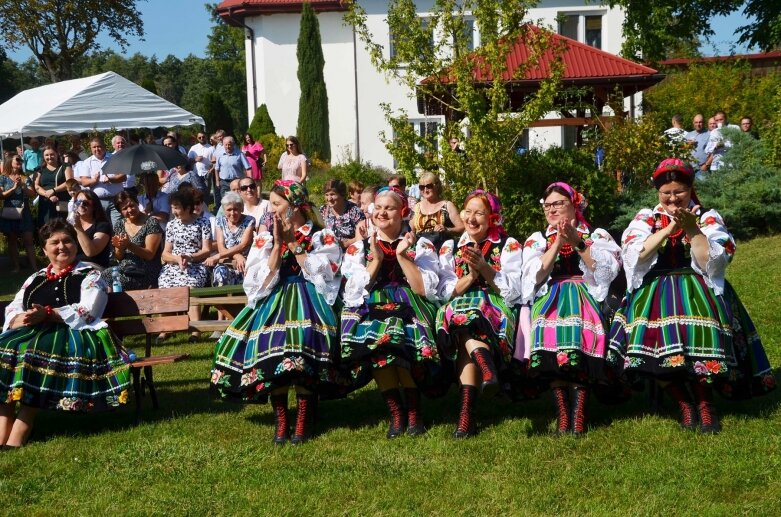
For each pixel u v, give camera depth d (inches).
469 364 208.1
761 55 1163.9
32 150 721.6
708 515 156.0
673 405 223.5
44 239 235.0
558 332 202.2
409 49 492.7
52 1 1497.3
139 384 247.0
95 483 187.0
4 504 176.6
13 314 232.1
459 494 172.1
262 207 359.3
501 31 481.4
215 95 1299.2
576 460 185.5
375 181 824.3
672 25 892.6
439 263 217.9
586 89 558.9
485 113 481.4
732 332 200.7
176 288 248.7
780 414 205.0
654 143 505.7
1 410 219.1
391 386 211.0
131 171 466.9
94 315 229.0
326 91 1102.4
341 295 222.7
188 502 174.2
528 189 479.8
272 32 1137.4
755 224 481.7
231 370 212.1
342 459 195.5
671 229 199.2
